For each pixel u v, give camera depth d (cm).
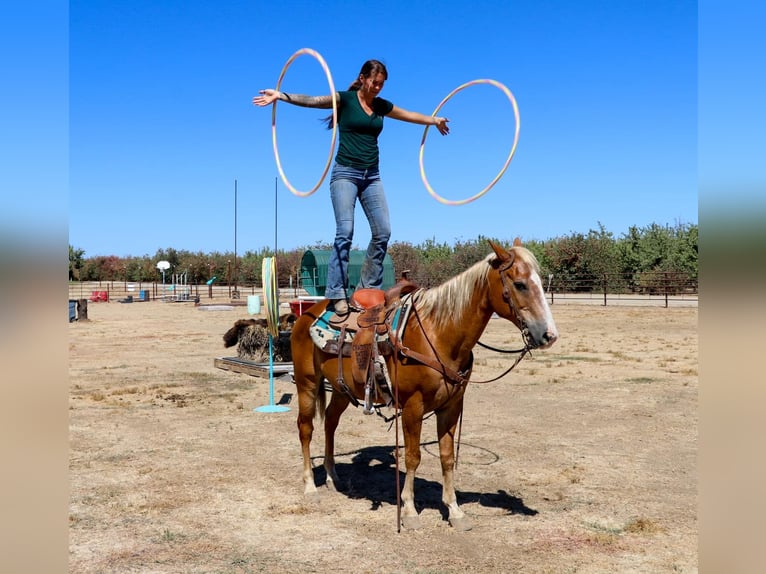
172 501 577
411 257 4562
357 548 471
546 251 4706
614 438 799
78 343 1984
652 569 433
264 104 542
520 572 429
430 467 687
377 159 578
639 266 4419
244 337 1440
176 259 6975
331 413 621
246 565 442
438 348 484
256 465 694
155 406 1022
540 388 1164
